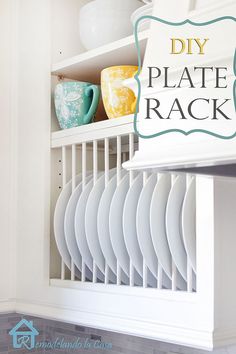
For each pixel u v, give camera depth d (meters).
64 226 1.50
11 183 1.64
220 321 1.13
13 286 1.62
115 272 1.44
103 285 1.40
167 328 1.20
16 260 1.63
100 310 1.37
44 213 1.58
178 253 1.24
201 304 1.14
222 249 1.14
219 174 1.08
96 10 1.54
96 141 1.48
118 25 1.54
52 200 1.62
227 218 1.16
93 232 1.46
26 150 1.63
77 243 1.48
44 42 1.63
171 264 1.29
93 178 1.51
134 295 1.30
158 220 1.28
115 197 1.39
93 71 1.63
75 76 1.69
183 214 1.19
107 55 1.48
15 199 1.64
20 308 1.61
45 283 1.55
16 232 1.64
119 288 1.36
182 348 1.61
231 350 1.51
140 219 1.30
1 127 1.61
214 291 1.12
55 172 1.63
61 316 1.47
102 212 1.42
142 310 1.26
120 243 1.39
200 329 1.14
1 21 1.63
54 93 1.63
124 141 1.61
